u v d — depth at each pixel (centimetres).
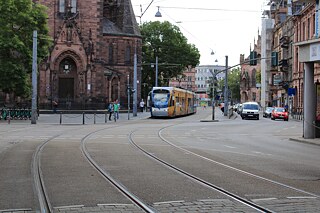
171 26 10012
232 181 1236
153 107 5972
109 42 8406
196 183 1196
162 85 10400
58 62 7075
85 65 7150
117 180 1237
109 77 8212
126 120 5356
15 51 4669
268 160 1759
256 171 1444
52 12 7069
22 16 4650
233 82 18862
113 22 8675
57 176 1305
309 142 2630
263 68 11969
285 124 4934
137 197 1008
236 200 980
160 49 9944
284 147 2378
